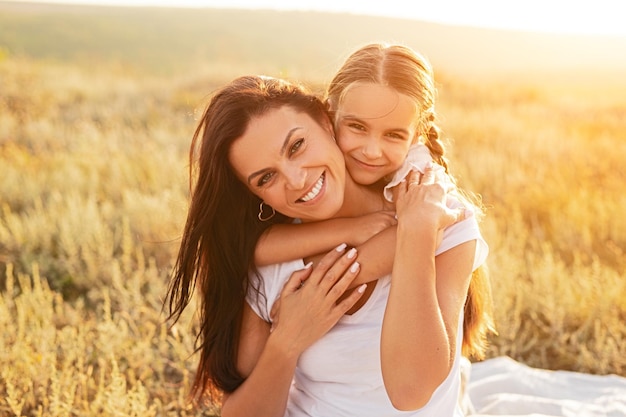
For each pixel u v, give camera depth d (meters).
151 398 3.95
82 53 40.09
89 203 6.48
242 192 2.28
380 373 2.23
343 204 2.31
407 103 2.15
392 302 1.96
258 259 2.33
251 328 2.42
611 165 9.02
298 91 2.18
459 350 2.33
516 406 3.43
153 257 5.98
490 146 10.03
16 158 8.97
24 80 16.61
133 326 4.50
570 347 4.38
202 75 18.83
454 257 2.12
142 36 48.72
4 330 4.23
